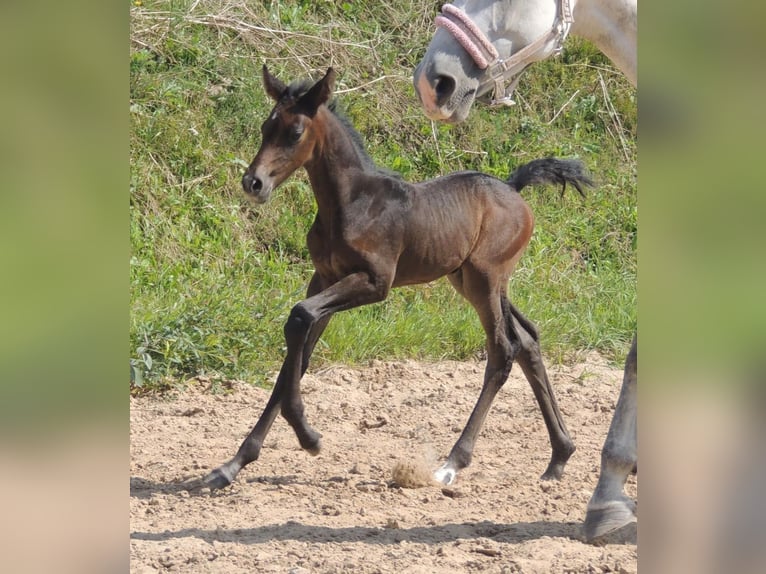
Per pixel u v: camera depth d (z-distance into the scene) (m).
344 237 11.56
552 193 24.02
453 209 12.12
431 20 26.22
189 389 15.88
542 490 11.43
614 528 8.29
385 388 16.61
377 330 18.45
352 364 17.75
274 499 10.88
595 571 8.08
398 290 20.30
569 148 25.03
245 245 20.56
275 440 13.71
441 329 18.94
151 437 13.60
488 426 14.62
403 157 23.41
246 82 22.89
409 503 10.77
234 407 15.24
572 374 17.91
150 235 19.73
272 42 23.89
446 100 9.62
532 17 9.66
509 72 9.77
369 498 10.92
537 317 19.47
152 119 21.39
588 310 20.50
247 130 22.41
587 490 11.43
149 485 11.41
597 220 23.81
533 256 21.88
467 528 9.73
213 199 21.11
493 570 8.22
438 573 8.05
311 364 17.52
